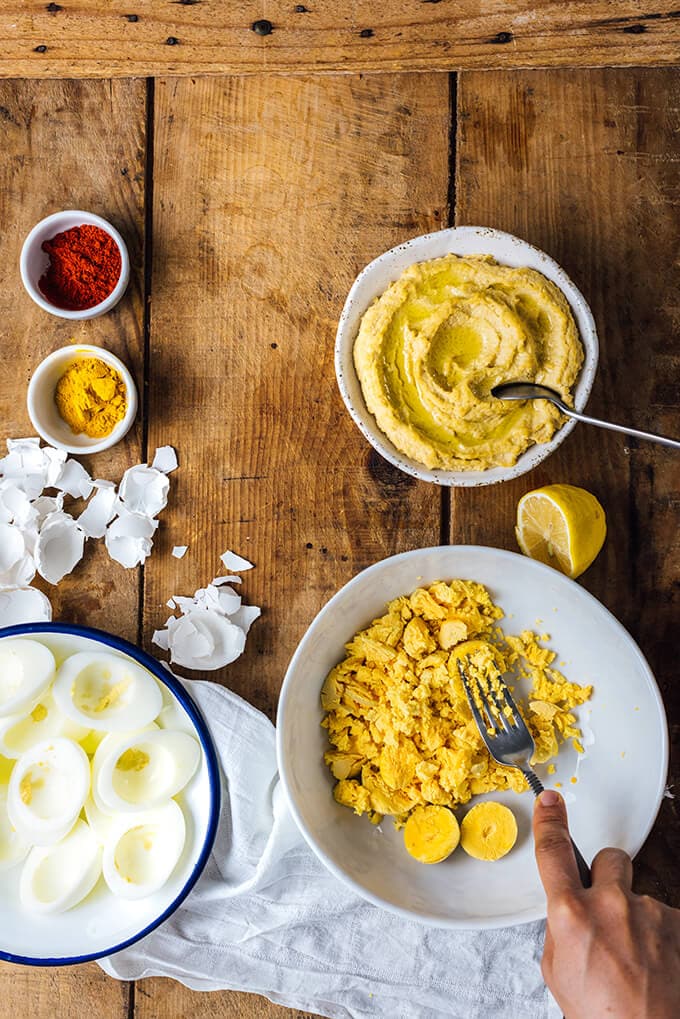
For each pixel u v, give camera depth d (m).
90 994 0.75
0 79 0.77
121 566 0.76
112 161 0.77
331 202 0.76
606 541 0.75
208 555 0.76
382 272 0.71
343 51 0.76
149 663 0.72
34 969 0.76
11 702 0.71
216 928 0.75
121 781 0.73
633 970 0.60
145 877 0.72
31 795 0.72
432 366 0.71
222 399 0.76
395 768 0.71
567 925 0.62
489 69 0.76
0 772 0.74
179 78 0.76
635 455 0.75
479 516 0.75
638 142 0.75
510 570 0.71
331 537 0.76
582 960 0.61
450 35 0.75
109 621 0.76
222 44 0.76
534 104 0.75
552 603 0.72
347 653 0.73
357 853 0.72
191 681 0.74
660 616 0.75
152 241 0.76
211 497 0.76
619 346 0.75
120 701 0.73
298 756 0.70
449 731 0.72
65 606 0.76
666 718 0.73
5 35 0.77
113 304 0.75
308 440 0.76
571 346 0.70
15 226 0.77
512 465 0.71
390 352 0.71
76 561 0.76
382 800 0.71
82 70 0.76
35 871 0.72
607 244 0.75
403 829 0.72
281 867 0.74
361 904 0.74
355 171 0.76
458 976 0.74
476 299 0.70
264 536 0.76
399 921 0.74
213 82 0.76
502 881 0.72
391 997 0.74
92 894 0.73
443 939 0.74
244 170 0.76
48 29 0.76
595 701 0.73
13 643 0.72
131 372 0.76
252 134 0.76
